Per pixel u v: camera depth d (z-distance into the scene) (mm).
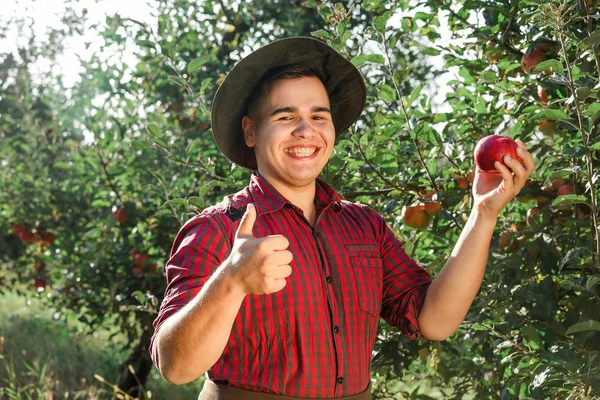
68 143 5863
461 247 1723
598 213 2332
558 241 2627
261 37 5527
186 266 1626
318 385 1667
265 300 1652
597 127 2324
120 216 4617
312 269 1721
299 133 1756
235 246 1352
